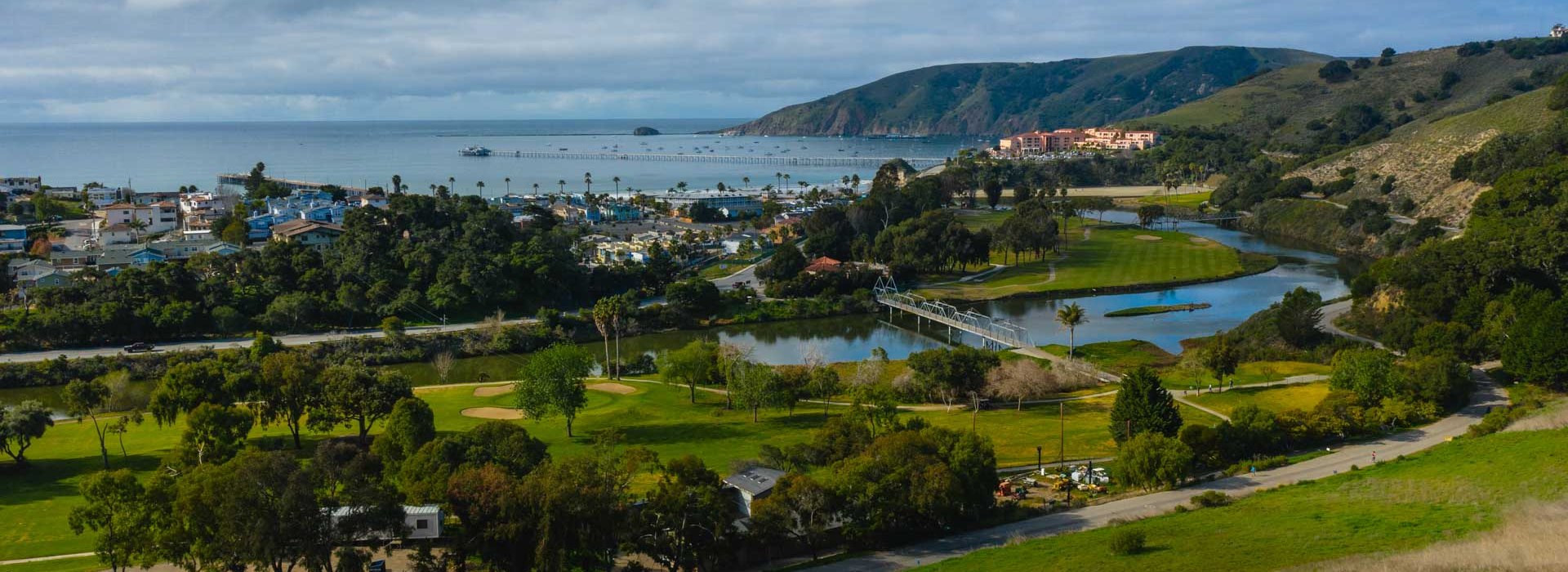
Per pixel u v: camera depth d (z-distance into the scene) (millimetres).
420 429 114062
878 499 96250
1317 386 161750
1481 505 90500
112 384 164875
